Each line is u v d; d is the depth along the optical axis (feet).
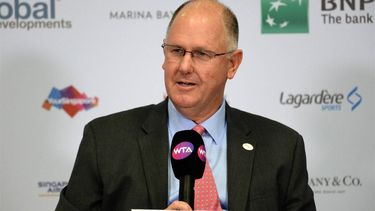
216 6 13.39
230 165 13.76
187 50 12.86
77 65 19.94
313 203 14.60
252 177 13.71
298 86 20.07
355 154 20.15
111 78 19.99
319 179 20.17
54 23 19.89
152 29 19.99
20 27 19.83
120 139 13.85
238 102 20.08
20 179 19.98
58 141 19.99
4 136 19.90
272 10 19.99
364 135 20.11
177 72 12.98
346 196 20.15
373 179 20.13
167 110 14.51
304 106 20.08
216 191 13.32
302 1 19.99
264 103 20.07
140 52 19.99
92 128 14.20
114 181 13.35
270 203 13.57
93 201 13.53
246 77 20.07
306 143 20.16
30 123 19.94
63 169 20.03
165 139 13.87
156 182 13.28
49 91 19.94
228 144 14.10
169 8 19.99
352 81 20.06
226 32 13.30
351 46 20.02
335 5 19.99
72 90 19.95
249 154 13.97
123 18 19.98
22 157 19.95
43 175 20.02
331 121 20.12
